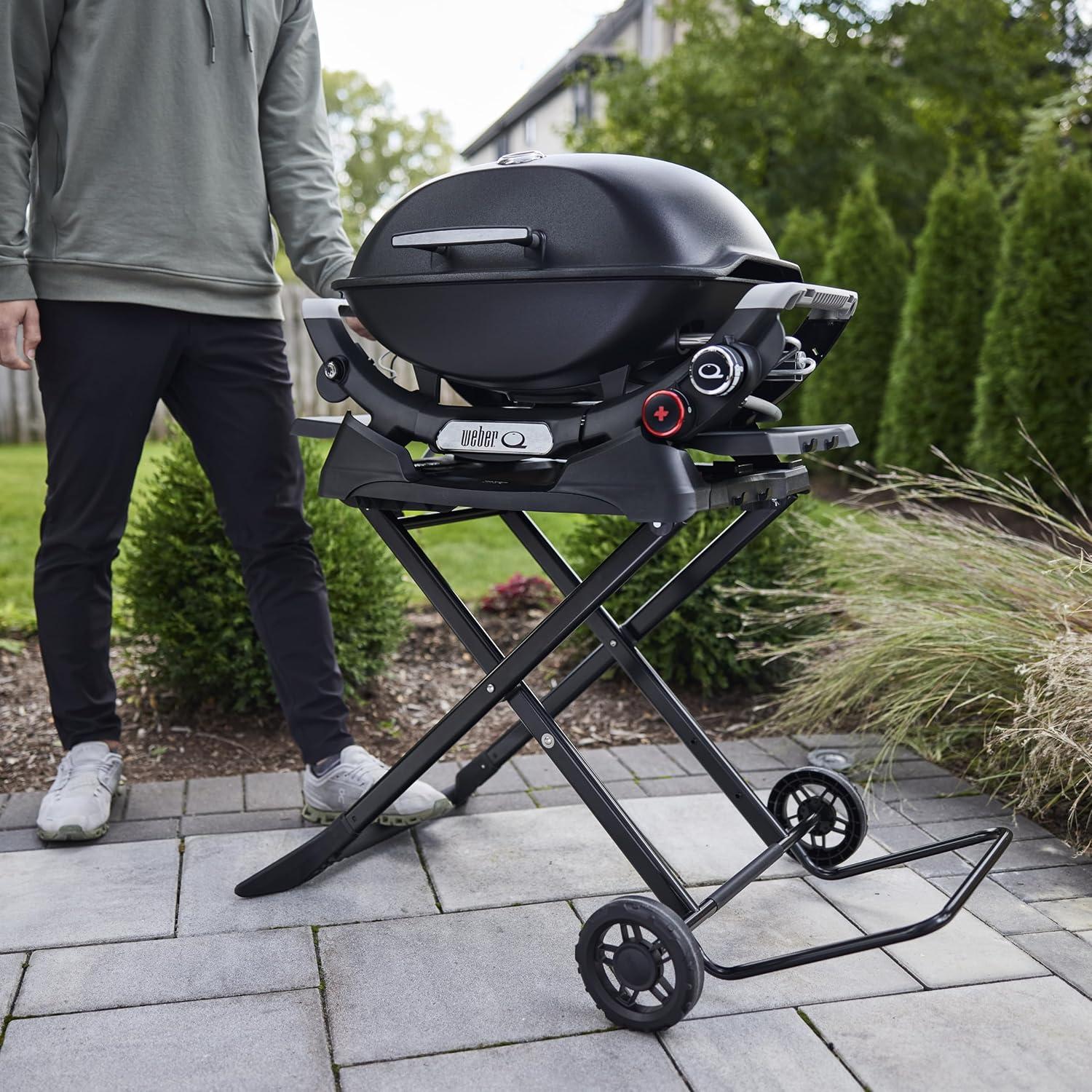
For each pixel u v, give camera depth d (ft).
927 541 8.82
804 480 5.17
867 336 20.68
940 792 7.13
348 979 4.80
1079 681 6.35
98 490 6.23
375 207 119.65
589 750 7.93
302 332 28.66
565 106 62.54
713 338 4.15
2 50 5.50
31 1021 4.44
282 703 6.58
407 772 5.35
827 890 5.72
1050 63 45.78
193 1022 4.45
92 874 5.81
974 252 18.03
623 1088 4.06
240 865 5.93
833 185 38.73
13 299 5.66
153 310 5.99
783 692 9.34
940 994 4.70
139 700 8.86
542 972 4.88
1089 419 15.74
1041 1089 4.06
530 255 4.24
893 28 41.32
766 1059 4.24
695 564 5.47
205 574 8.44
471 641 5.18
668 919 4.29
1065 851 6.21
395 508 5.30
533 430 4.50
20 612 11.16
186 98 5.90
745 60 39.73
